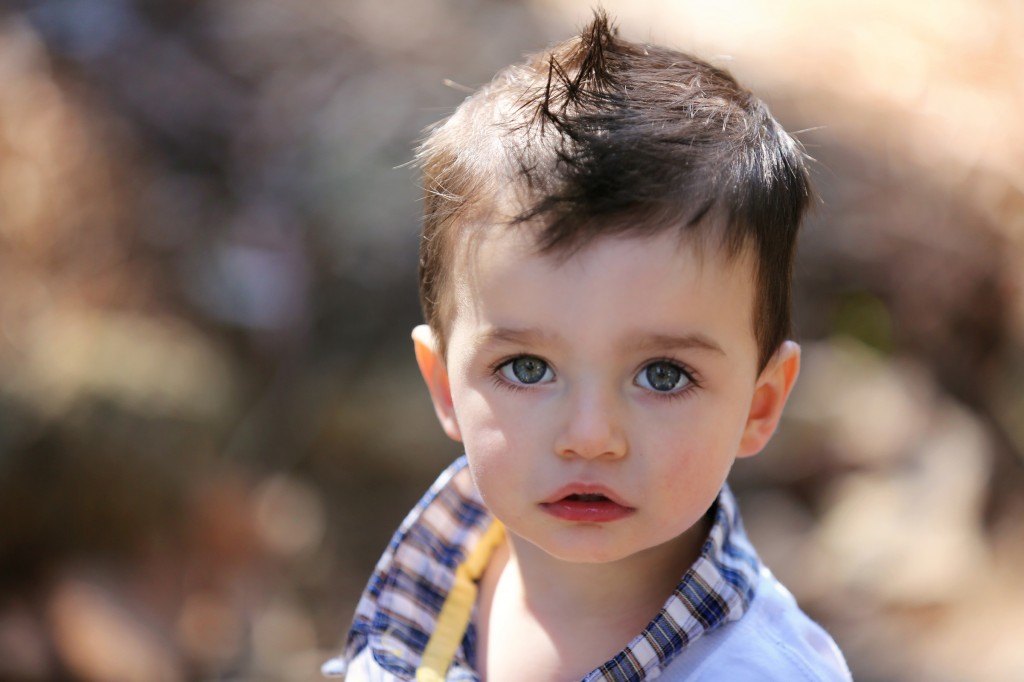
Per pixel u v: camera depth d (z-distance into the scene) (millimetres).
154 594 5148
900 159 7629
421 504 2242
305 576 5684
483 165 1921
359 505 6047
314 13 7812
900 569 5789
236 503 5570
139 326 5852
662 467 1810
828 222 7137
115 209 6398
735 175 1869
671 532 1859
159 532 5273
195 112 6965
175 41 7426
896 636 5480
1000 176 7562
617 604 2016
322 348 6254
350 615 5586
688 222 1791
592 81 2047
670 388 1826
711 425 1842
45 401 5105
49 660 4738
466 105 2180
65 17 7383
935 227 7246
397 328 6301
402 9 8008
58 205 6312
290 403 6098
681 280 1774
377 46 7531
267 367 6160
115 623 4930
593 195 1784
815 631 2104
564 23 8125
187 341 5965
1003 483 6586
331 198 6543
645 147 1853
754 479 6309
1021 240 7305
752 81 7758
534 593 2068
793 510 6234
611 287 1758
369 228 6422
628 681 1872
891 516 6047
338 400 6145
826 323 6898
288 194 6613
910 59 8547
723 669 1880
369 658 2160
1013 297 7062
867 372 6684
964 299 7066
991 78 8445
